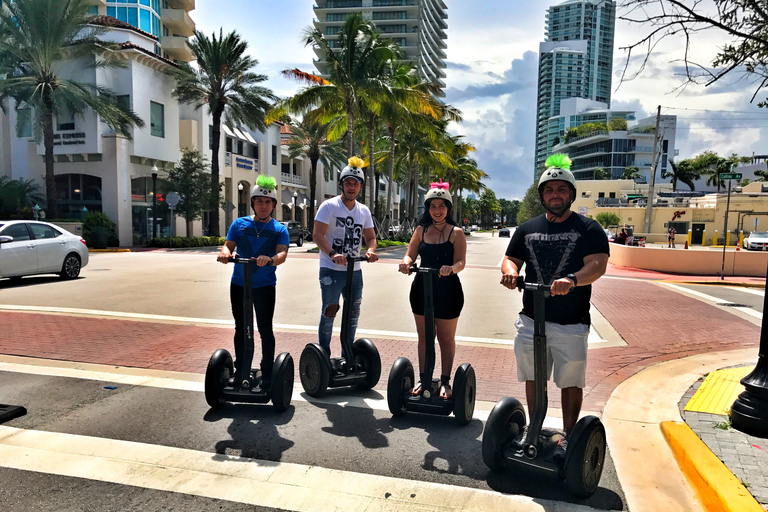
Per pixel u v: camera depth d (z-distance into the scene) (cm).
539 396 303
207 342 679
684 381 525
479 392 496
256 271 438
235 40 2950
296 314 898
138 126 2677
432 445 377
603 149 10075
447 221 413
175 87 3044
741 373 548
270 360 448
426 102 2686
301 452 362
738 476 311
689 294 1311
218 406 440
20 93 2498
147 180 3041
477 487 317
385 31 9994
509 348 678
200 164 3053
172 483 316
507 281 300
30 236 1232
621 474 337
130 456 351
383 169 4234
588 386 518
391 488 314
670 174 8831
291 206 4588
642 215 5116
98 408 440
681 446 354
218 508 290
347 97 2547
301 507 292
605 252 310
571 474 292
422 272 388
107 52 2708
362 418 429
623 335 776
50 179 2539
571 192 321
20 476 322
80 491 305
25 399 460
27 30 2417
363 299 1104
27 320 802
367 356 488
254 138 4162
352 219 480
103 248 2642
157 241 2820
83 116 2600
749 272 1855
